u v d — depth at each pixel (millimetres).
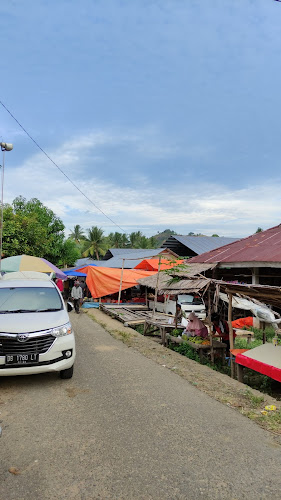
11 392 5508
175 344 10406
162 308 17406
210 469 3385
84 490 3037
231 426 4375
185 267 10492
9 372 5371
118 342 9844
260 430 4285
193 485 3127
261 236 15789
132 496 2963
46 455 3604
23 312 6227
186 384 6094
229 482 3180
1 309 6352
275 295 6398
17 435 4047
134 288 24047
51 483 3133
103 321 14125
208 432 4188
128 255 29484
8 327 5488
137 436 4047
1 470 3336
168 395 5477
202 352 8555
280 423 4453
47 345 5613
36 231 22047
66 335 5871
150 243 60625
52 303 6730
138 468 3381
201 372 6883
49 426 4293
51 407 4902
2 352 5395
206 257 15375
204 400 5293
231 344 7703
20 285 7168
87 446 3797
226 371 8164
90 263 30594
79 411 4770
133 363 7453
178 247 28750
